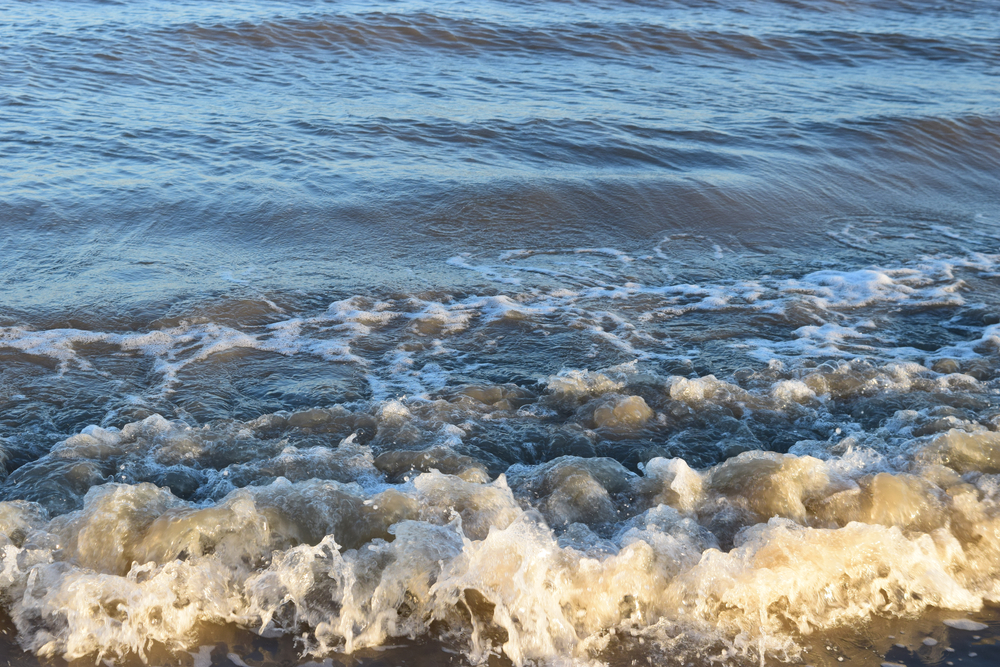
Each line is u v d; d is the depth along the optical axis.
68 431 3.93
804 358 4.96
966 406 4.23
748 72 13.95
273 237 7.03
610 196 8.14
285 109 10.71
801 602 2.84
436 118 10.41
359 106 10.93
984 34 17.00
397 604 2.80
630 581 2.85
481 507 3.22
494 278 6.39
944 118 11.09
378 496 3.23
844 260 6.97
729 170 9.12
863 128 10.75
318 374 4.70
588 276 6.50
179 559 2.88
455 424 4.04
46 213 7.10
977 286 6.30
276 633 2.70
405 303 5.83
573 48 14.62
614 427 4.02
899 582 2.94
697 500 3.35
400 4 16.75
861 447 3.78
